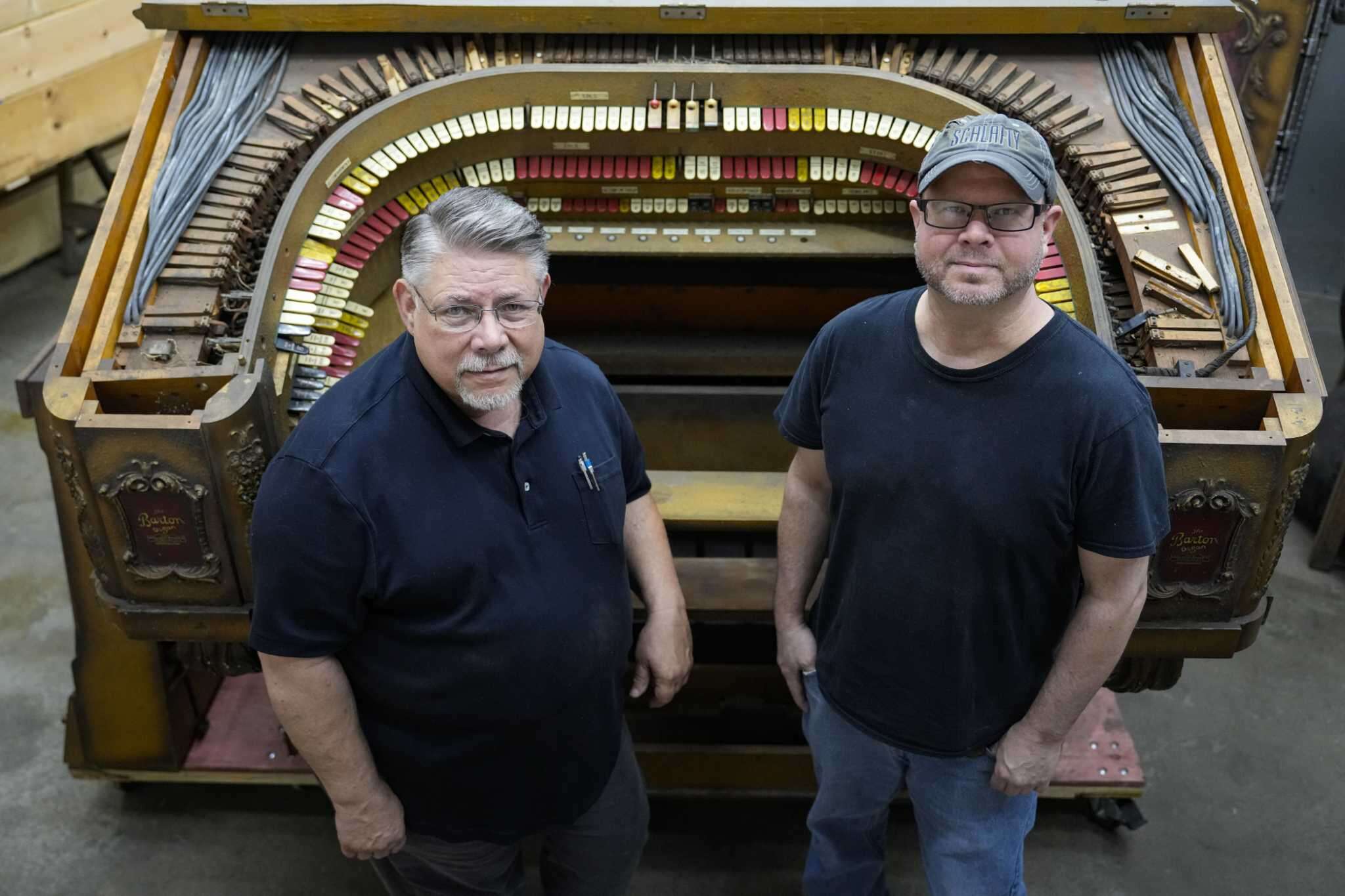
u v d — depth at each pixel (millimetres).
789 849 2602
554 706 1705
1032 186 1395
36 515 3689
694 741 2600
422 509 1528
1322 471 3580
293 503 1490
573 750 1784
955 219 1437
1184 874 2551
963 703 1732
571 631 1665
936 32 2432
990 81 2410
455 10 2424
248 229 2229
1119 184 2223
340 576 1522
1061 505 1520
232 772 2582
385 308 2635
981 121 1439
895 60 2479
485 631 1599
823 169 2537
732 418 2889
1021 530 1538
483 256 1439
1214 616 2002
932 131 2396
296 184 2219
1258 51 3434
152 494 1901
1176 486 1851
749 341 3041
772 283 2971
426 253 1441
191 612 2035
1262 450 1817
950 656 1686
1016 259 1431
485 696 1651
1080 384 1476
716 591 2344
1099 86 2410
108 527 1952
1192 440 1812
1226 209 2129
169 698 2496
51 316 4727
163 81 2371
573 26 2443
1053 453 1493
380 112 2367
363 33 2539
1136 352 2078
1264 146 3594
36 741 2871
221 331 2070
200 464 1869
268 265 2107
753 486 2486
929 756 1813
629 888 2510
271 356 2092
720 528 2424
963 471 1534
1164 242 2139
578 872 2064
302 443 1508
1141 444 1477
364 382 1562
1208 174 2195
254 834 2635
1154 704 3010
